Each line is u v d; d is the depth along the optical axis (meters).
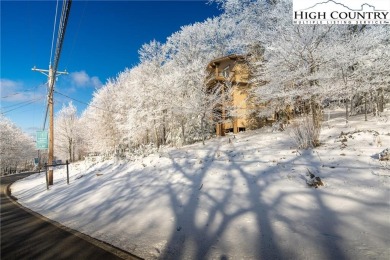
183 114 25.22
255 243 5.14
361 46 16.28
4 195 16.67
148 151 20.61
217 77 26.20
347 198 6.68
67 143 55.00
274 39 18.31
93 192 12.01
